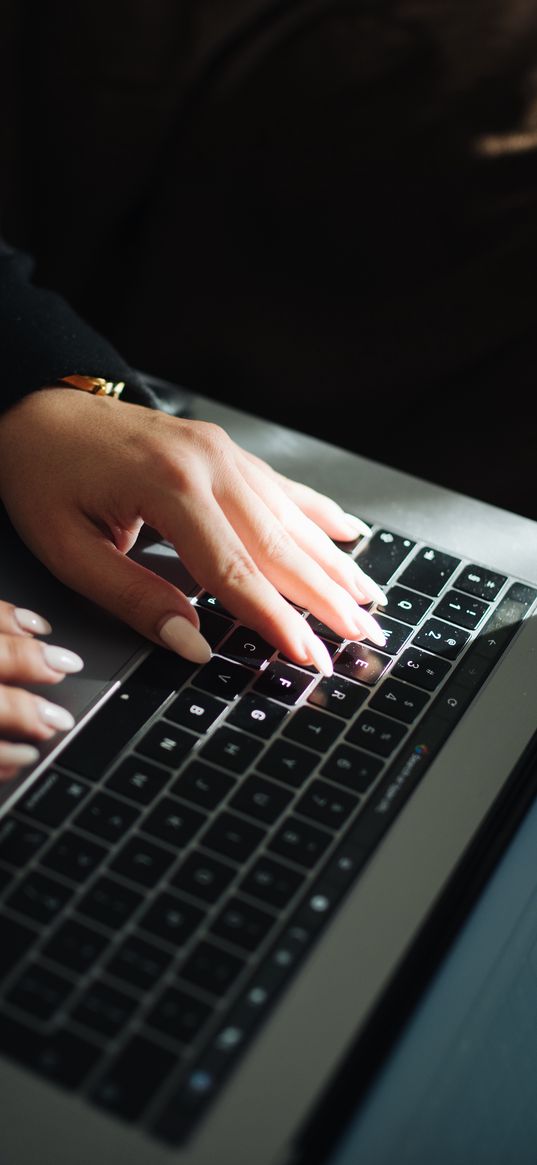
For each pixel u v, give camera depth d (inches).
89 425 23.0
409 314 31.9
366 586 22.0
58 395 24.0
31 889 16.0
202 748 18.4
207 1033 14.5
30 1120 13.6
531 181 31.3
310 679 20.0
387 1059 15.1
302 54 34.9
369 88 33.9
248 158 34.6
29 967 15.0
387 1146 14.2
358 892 16.4
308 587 21.3
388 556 23.2
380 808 17.7
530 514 29.5
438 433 31.3
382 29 34.9
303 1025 14.7
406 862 17.0
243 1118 13.8
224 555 20.7
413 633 21.3
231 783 17.8
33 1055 14.1
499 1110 15.8
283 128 34.3
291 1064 14.3
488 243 31.1
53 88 37.1
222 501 22.0
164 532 21.3
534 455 29.6
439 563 23.1
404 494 24.9
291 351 33.5
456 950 16.6
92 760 18.0
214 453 22.4
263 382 34.1
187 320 35.4
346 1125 14.3
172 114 36.4
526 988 17.0
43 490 22.3
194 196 35.4
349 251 32.8
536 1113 16.5
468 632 21.4
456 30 34.4
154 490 21.4
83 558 21.3
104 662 19.9
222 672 19.9
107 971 15.1
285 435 26.3
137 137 36.8
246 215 34.5
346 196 33.0
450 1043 15.6
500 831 18.2
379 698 19.7
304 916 16.0
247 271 34.3
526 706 19.9
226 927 15.7
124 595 20.6
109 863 16.4
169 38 36.1
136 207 37.5
